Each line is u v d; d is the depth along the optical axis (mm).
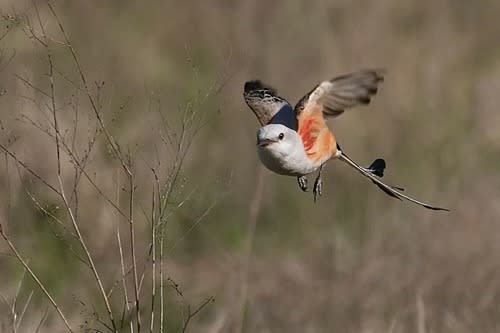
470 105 23234
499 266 17547
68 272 17469
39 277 17219
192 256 19234
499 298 16922
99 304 16500
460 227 18656
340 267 18031
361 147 21922
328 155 12000
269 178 20969
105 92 19625
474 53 25719
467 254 17859
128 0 26562
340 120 22266
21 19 15250
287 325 17188
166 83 23562
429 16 25938
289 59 24000
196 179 20375
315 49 24234
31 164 17656
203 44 25516
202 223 19719
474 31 26297
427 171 21297
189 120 15750
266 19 24609
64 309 16359
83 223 18172
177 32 25984
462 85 24047
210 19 25688
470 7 26688
